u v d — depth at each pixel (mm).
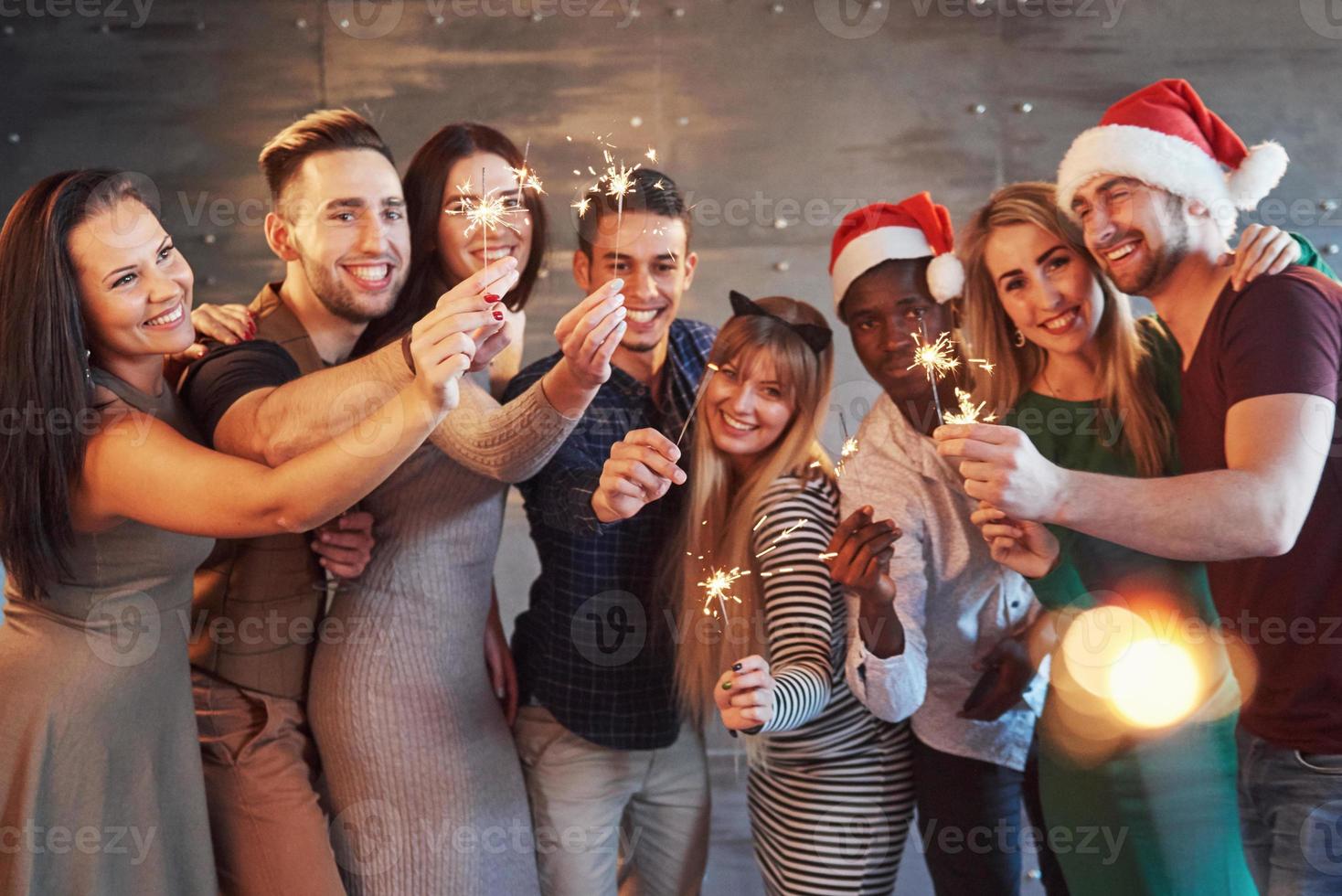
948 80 2242
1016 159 2240
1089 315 1478
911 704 1411
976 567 1474
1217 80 2197
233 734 1426
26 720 1237
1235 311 1343
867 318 1549
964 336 1555
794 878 1484
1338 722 1285
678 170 2277
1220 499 1235
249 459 1227
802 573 1446
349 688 1400
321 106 2299
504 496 1492
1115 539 1267
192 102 2301
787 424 1487
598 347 1195
